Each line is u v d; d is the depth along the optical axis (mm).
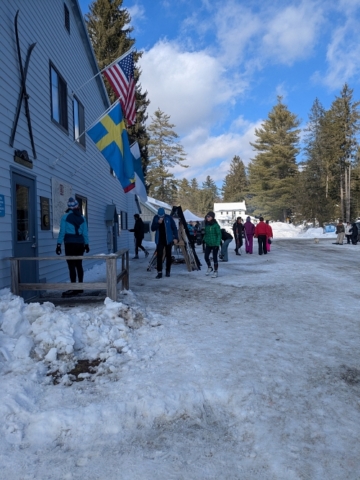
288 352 4379
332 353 4367
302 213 46938
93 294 6508
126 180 8875
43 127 8125
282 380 3693
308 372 3879
